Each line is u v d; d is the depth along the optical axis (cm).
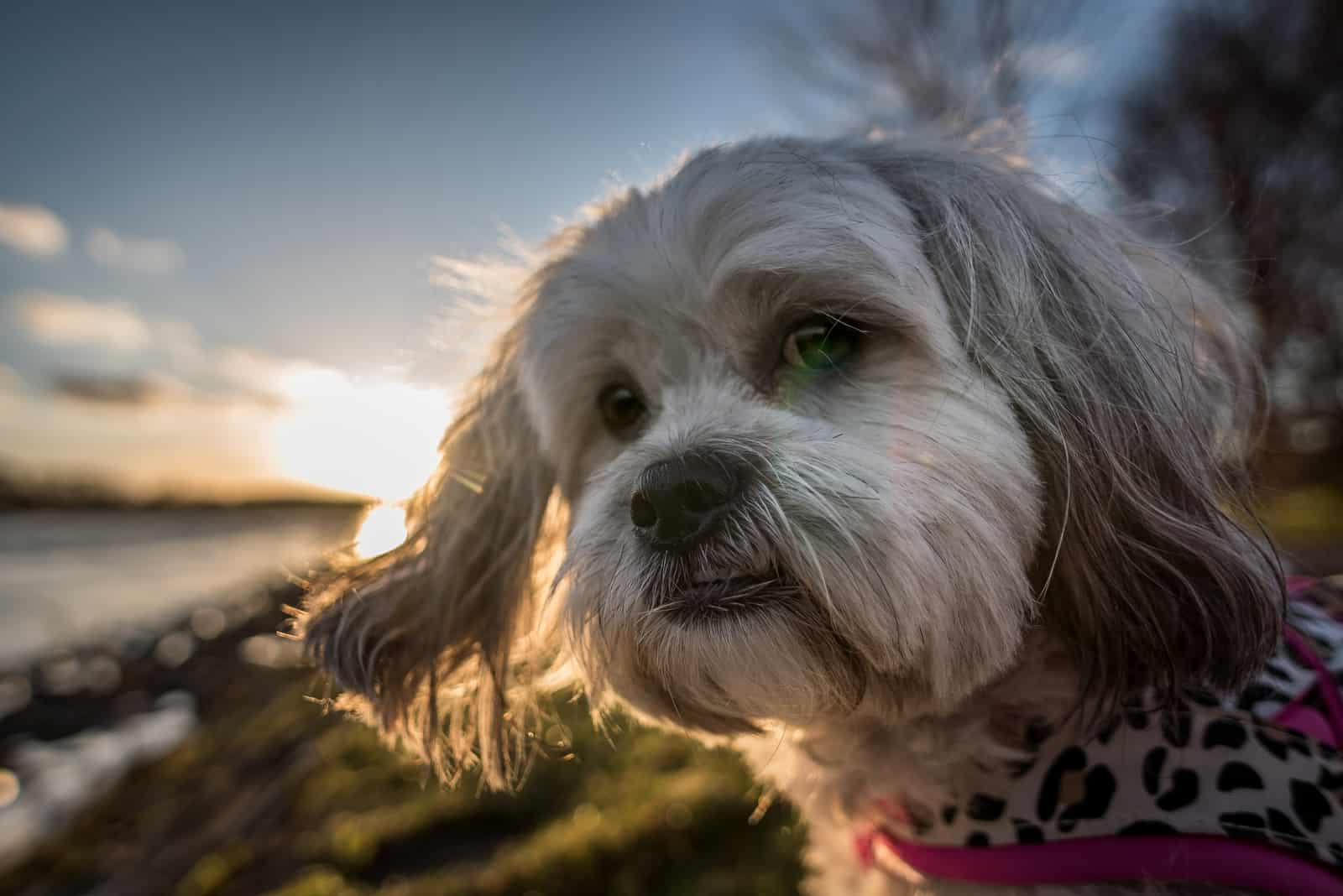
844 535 18
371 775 74
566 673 28
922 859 21
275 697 154
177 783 105
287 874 58
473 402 31
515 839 53
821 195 22
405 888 49
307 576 32
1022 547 20
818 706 20
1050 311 23
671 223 22
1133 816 19
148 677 197
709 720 23
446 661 30
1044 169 27
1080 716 20
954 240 22
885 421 20
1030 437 21
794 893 41
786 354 22
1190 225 35
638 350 24
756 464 19
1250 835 18
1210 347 26
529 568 29
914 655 19
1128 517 21
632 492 20
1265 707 19
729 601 19
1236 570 21
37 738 149
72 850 86
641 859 46
